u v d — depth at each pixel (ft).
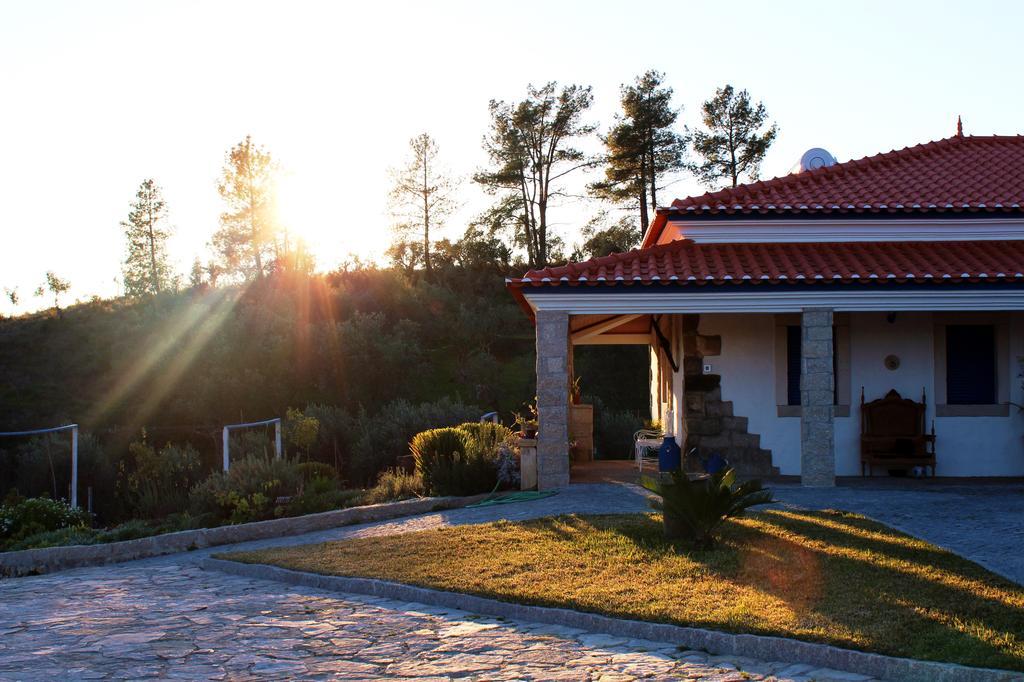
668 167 189.06
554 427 54.03
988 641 23.89
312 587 35.58
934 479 56.65
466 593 31.22
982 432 58.29
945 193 61.62
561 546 37.70
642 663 24.17
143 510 76.54
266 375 143.54
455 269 197.98
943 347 58.65
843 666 23.59
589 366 153.99
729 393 58.34
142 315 164.66
